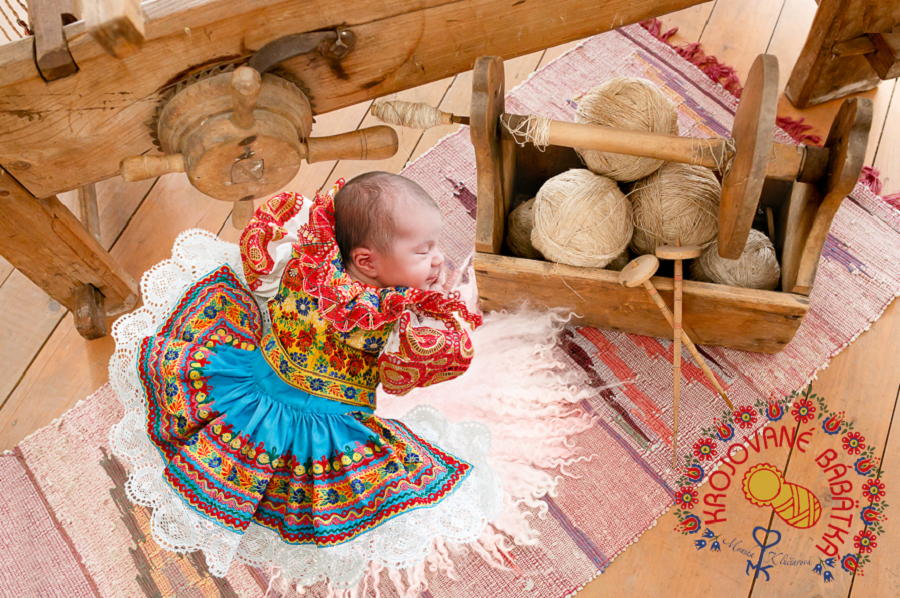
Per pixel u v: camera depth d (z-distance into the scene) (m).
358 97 1.21
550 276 1.36
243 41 1.02
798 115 1.82
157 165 1.08
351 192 1.10
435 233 1.12
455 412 1.50
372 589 1.35
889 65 1.51
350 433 1.17
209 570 1.25
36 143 1.10
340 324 1.08
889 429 1.45
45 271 1.45
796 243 1.30
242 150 1.08
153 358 1.20
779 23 1.93
